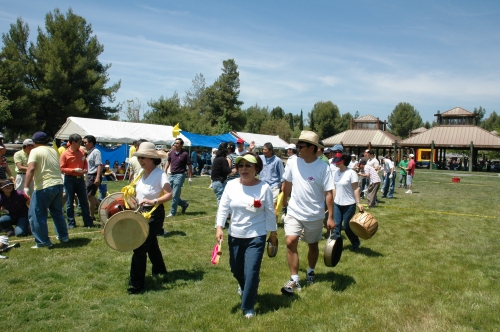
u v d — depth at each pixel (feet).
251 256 13.70
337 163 22.93
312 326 13.24
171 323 13.28
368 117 212.84
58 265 18.92
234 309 14.48
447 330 13.12
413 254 23.02
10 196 25.02
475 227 32.19
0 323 12.84
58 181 22.02
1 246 20.83
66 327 12.80
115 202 17.02
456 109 182.80
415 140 178.81
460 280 18.35
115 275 17.84
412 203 47.93
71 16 147.43
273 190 27.61
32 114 133.08
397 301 15.61
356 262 21.16
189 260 20.62
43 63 143.02
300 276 18.72
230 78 239.71
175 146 32.63
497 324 13.70
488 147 162.09
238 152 32.58
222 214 14.30
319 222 16.57
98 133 76.23
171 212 32.78
